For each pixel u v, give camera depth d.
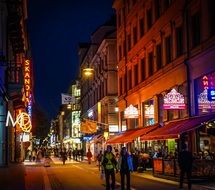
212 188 23.69
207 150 31.38
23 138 58.69
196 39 33.81
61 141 155.00
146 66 47.03
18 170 17.23
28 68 57.25
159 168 33.00
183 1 35.41
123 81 58.56
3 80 26.92
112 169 23.44
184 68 35.47
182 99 33.41
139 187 25.47
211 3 30.98
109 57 69.12
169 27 39.22
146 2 46.53
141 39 48.72
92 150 84.00
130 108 49.06
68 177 36.44
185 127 30.45
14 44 41.62
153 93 44.31
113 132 65.50
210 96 28.06
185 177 27.80
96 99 80.31
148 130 40.94
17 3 33.03
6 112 29.47
